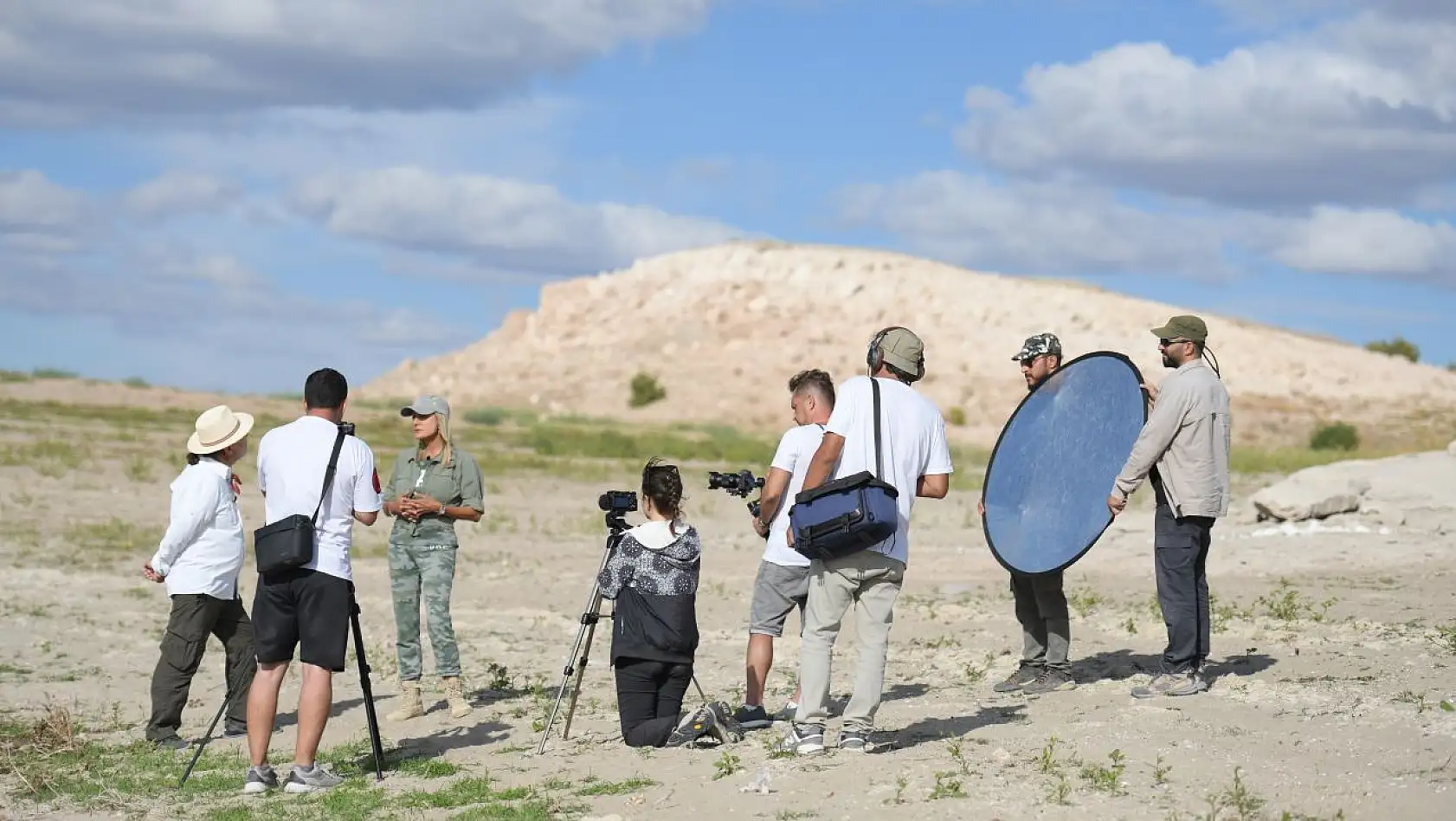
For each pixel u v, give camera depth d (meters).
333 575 7.23
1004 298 121.12
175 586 8.61
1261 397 101.31
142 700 10.13
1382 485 19.70
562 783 7.03
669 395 100.12
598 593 8.07
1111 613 12.54
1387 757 6.47
